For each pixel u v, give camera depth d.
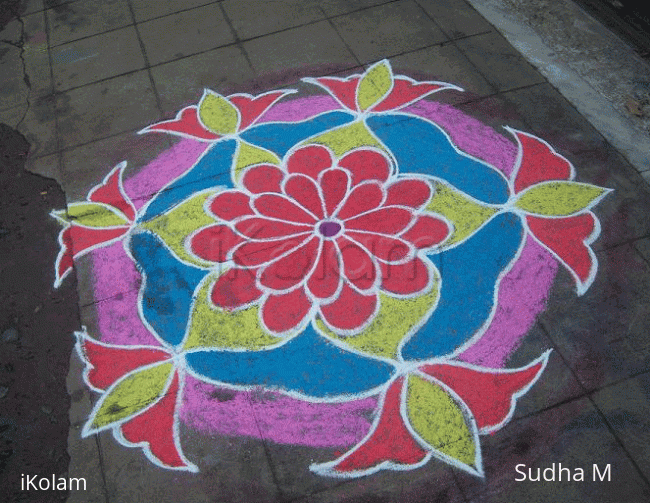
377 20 4.31
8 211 3.43
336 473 2.38
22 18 4.76
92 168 3.58
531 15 4.26
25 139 3.81
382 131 3.60
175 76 4.07
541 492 2.29
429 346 2.71
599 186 3.23
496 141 3.49
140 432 2.54
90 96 4.02
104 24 4.58
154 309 2.92
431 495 2.31
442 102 3.73
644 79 3.73
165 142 3.67
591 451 2.37
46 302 3.02
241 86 3.96
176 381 2.68
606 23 4.14
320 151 3.53
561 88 3.74
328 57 4.09
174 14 4.56
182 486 2.39
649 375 2.55
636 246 2.97
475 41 4.09
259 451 2.46
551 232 3.06
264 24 4.38
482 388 2.57
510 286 2.87
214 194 3.37
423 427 2.48
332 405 2.56
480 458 2.39
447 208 3.20
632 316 2.73
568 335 2.69
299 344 2.75
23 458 2.52
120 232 3.25
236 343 2.78
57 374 2.76
